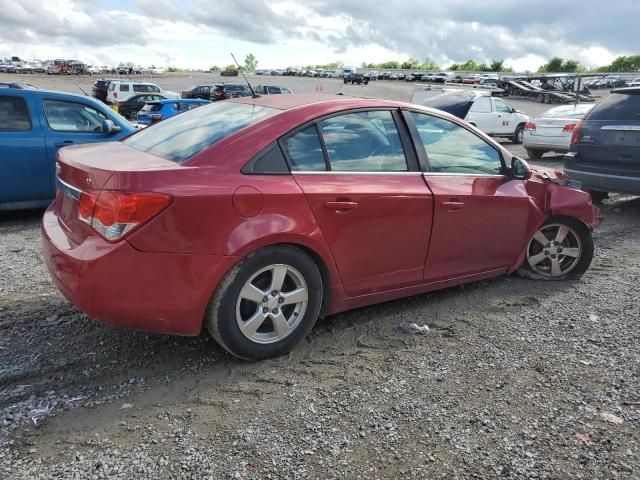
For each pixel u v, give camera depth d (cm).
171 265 290
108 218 283
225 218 300
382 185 362
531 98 4519
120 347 349
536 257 487
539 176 472
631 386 319
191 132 357
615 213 796
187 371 324
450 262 412
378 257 369
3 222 669
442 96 1786
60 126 680
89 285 285
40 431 264
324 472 243
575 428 279
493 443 266
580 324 402
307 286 339
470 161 421
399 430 273
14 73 7625
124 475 237
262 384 312
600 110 757
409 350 358
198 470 241
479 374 329
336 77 9206
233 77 7875
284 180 324
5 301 413
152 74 8469
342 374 325
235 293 312
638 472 248
